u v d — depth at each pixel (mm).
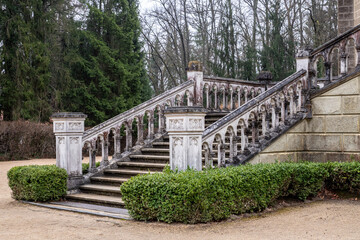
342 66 9125
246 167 7195
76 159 8984
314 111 9469
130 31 30828
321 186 8203
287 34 29375
